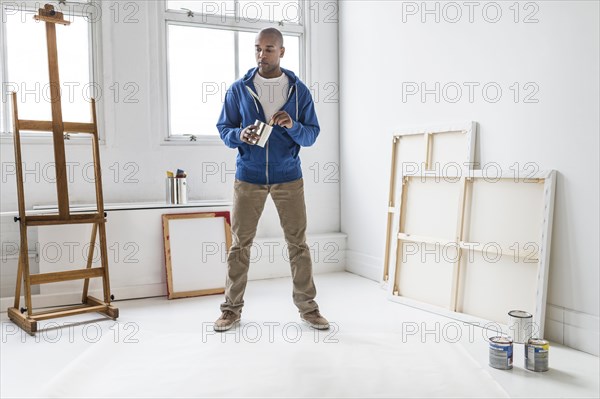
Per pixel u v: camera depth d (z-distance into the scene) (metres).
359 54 4.82
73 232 3.91
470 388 2.44
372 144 4.66
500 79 3.40
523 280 3.19
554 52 3.05
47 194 4.11
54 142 3.53
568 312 3.01
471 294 3.46
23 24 4.07
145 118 4.39
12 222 3.96
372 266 4.70
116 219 4.02
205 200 4.64
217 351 2.93
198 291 4.19
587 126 2.88
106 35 4.24
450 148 3.75
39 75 4.13
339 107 5.15
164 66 4.48
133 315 3.66
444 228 3.69
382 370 2.65
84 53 4.25
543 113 3.13
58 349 3.02
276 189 3.33
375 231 4.67
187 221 4.23
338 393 2.40
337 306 3.83
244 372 2.64
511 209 3.28
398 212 4.04
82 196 4.22
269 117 3.28
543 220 3.08
